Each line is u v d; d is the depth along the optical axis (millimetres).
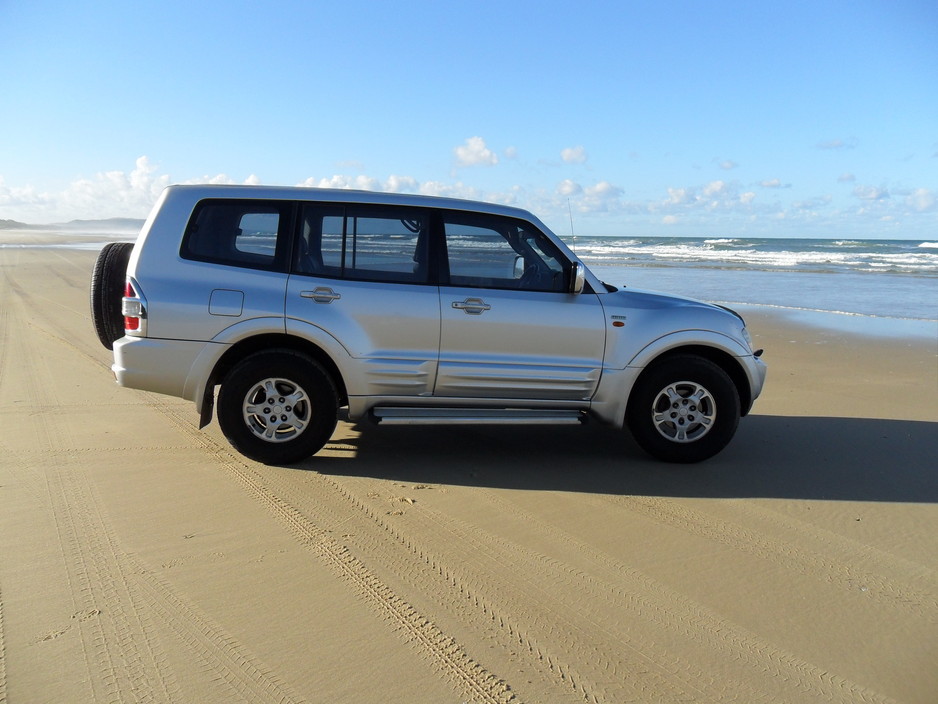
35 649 2654
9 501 4113
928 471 4969
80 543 3576
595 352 4941
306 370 4684
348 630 2828
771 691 2510
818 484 4691
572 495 4422
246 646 2701
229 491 4332
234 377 4645
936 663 2693
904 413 6578
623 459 5188
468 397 4902
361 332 4711
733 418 5016
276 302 4645
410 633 2816
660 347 4953
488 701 2416
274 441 4758
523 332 4852
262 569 3328
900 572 3441
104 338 4980
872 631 2910
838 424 6195
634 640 2811
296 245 4738
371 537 3717
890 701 2465
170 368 4605
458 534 3783
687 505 4285
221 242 4688
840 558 3582
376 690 2461
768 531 3906
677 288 18250
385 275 4801
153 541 3613
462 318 4789
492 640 2785
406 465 4930
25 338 9844
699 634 2863
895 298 16141
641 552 3609
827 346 10148
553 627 2891
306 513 4020
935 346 10078
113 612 2922
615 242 67125
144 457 4953
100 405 6379
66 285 17406
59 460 4855
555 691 2480
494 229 4926
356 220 4785
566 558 3521
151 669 2547
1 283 17766
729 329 5074
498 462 5055
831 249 44500
